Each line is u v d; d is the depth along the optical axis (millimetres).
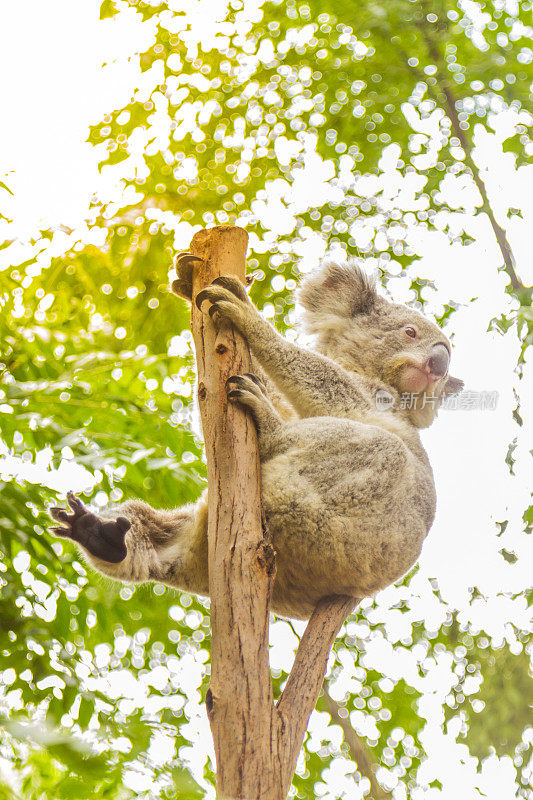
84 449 5504
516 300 6598
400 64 8172
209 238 3959
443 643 7344
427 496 4465
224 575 3172
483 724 6746
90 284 7348
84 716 4688
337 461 3938
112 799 4133
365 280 5352
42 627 4992
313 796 6426
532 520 6969
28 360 6168
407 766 6828
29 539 5207
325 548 3887
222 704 2957
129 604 6238
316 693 3596
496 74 7875
